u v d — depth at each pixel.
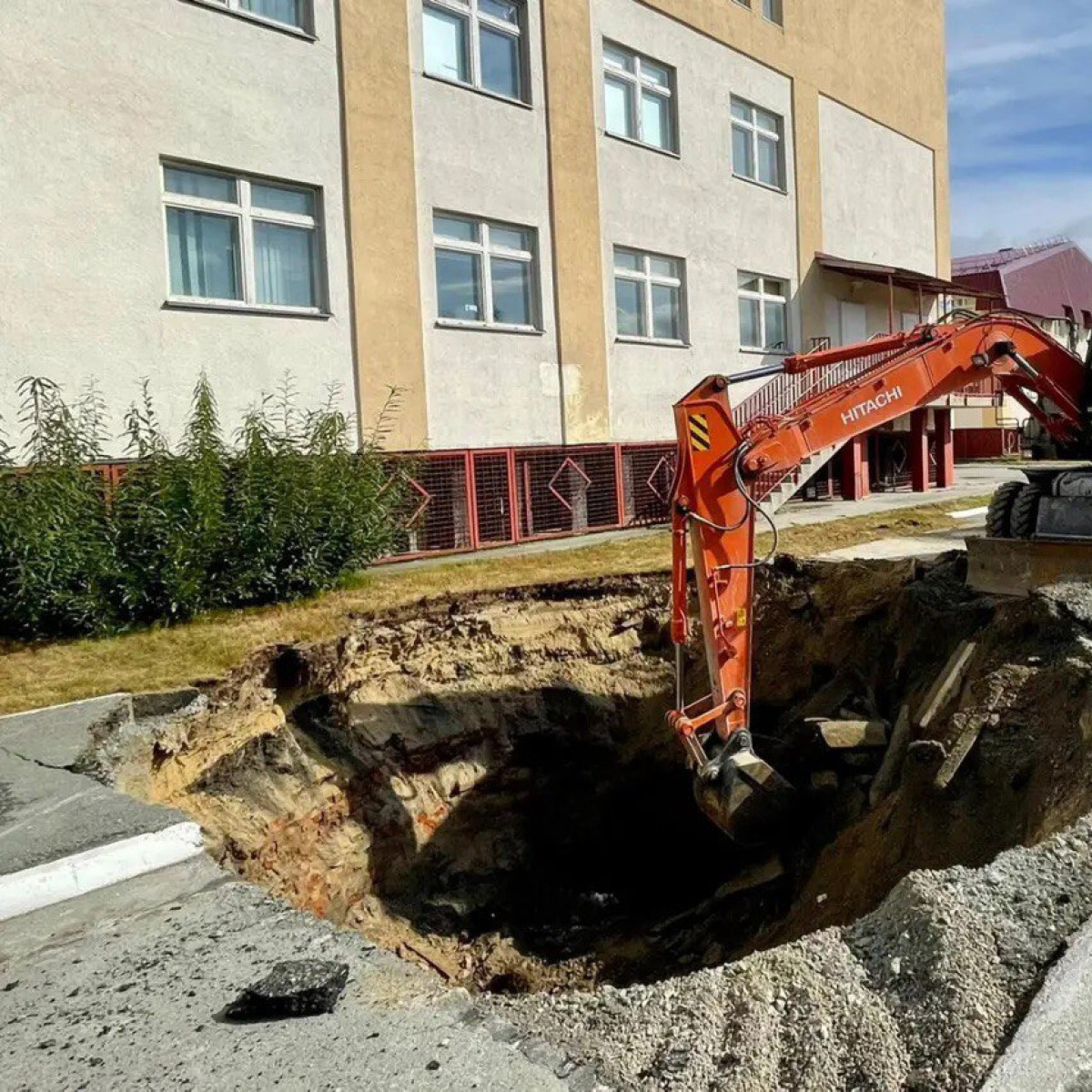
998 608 7.68
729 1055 2.86
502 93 13.97
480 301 13.63
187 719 6.56
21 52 9.05
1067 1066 2.74
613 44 15.61
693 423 6.37
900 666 8.68
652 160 16.23
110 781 5.48
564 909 8.71
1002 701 6.54
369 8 11.94
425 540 12.29
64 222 9.40
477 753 8.91
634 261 16.20
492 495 13.23
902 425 20.73
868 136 22.22
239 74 10.71
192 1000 3.10
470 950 7.84
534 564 11.06
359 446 11.48
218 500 8.48
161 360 10.17
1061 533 8.26
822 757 8.24
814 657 9.66
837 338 21.09
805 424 6.66
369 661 8.51
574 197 14.74
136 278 9.94
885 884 6.19
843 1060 2.84
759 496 6.89
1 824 4.43
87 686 6.62
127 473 8.45
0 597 7.57
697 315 17.23
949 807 6.15
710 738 6.73
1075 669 6.16
